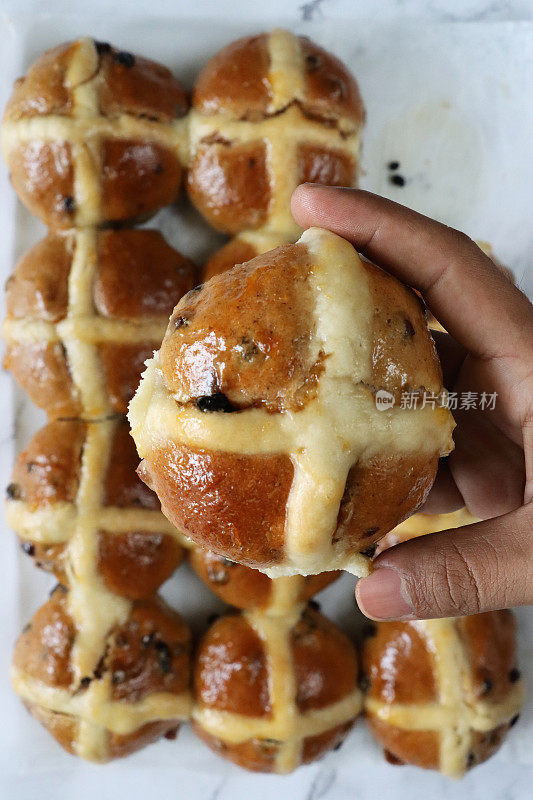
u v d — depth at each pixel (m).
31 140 0.45
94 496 0.45
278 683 0.46
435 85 0.50
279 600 0.46
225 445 0.30
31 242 0.48
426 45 0.50
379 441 0.30
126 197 0.46
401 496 0.31
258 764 0.46
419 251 0.34
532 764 0.50
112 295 0.45
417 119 0.50
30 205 0.46
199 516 0.31
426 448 0.31
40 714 0.46
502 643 0.47
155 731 0.47
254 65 0.45
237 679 0.46
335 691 0.46
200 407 0.30
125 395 0.46
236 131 0.45
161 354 0.31
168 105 0.46
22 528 0.45
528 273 0.50
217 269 0.47
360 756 0.50
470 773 0.50
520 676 0.48
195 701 0.47
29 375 0.46
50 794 0.49
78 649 0.45
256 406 0.30
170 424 0.30
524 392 0.35
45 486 0.45
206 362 0.30
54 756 0.49
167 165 0.46
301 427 0.30
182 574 0.49
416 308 0.32
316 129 0.45
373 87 0.50
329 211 0.34
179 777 0.49
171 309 0.46
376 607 0.33
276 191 0.45
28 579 0.49
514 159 0.50
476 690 0.46
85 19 0.48
